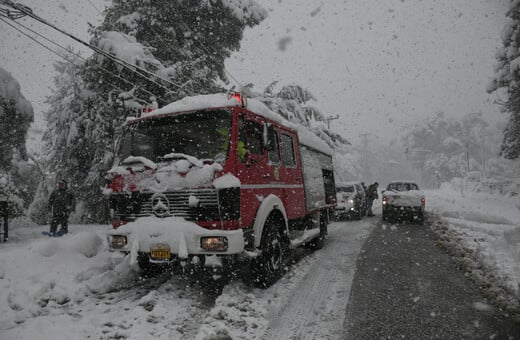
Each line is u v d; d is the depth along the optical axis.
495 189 33.97
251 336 3.67
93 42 11.11
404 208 13.65
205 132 4.86
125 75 11.25
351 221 15.02
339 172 61.56
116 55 10.57
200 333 3.60
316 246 8.41
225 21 14.85
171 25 13.96
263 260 5.21
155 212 4.67
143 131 5.28
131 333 3.72
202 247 4.32
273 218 5.82
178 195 4.56
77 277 5.43
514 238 7.99
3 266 5.23
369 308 4.45
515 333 3.72
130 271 5.85
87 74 12.05
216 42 15.66
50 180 15.80
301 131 7.69
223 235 4.27
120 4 13.53
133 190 4.84
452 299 4.75
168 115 5.14
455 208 18.56
